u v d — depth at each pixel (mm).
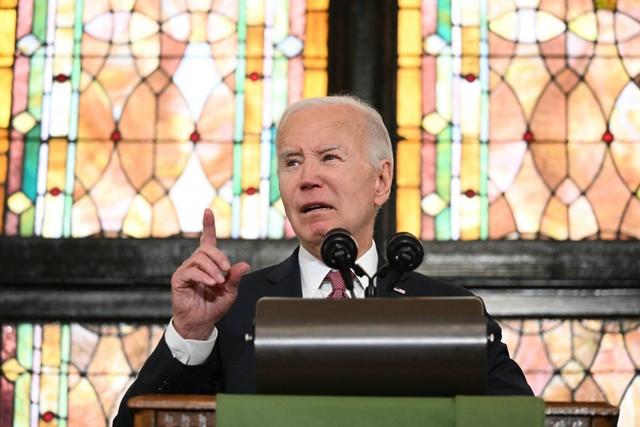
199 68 13922
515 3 14047
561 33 13984
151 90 13867
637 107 13781
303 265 8570
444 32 13961
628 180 13609
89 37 14008
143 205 13609
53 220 13562
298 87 13836
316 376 6051
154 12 14078
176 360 7660
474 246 13391
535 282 13320
